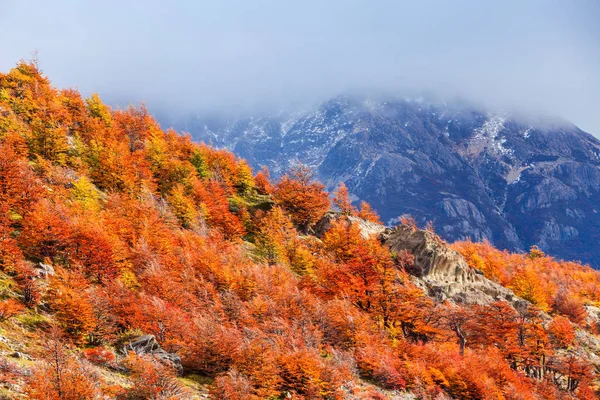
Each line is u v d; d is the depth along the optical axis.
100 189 68.81
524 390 44.34
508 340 55.81
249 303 43.78
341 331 44.81
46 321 30.89
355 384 36.00
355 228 74.31
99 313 32.19
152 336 31.36
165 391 24.30
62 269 35.84
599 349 69.31
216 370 31.39
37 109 76.94
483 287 73.75
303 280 58.59
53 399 20.08
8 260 34.00
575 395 53.59
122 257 43.03
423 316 55.00
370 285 56.75
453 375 41.50
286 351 34.50
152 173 80.69
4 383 21.41
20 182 47.09
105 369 26.97
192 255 52.72
